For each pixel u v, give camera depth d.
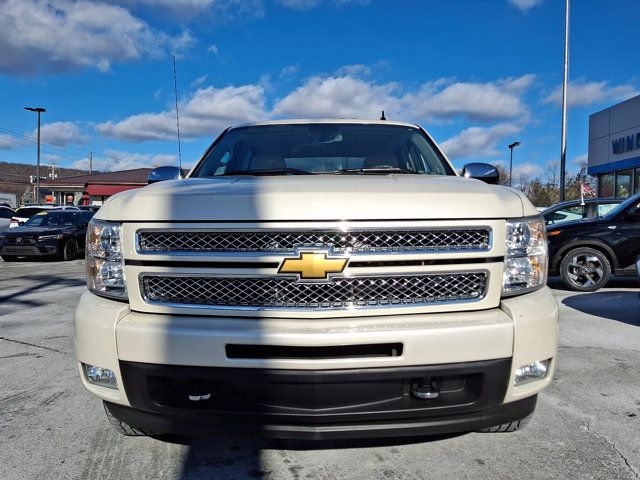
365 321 2.18
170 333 2.15
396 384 2.17
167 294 2.28
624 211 7.68
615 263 7.61
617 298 7.09
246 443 2.84
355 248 2.19
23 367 4.23
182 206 2.25
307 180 2.63
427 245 2.22
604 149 21.39
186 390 2.22
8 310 6.70
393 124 4.03
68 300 7.46
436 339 2.12
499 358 2.18
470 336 2.15
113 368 2.25
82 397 3.57
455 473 2.54
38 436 2.98
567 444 2.82
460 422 2.24
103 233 2.38
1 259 15.06
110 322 2.25
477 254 2.25
